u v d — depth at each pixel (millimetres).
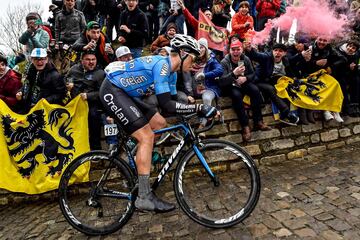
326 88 4461
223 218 2635
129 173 2738
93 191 2781
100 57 4605
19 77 4160
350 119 4703
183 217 2879
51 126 3850
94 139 3920
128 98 2582
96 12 6676
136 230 2754
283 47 4281
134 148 2740
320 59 4508
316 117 4488
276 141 4262
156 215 2982
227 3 6211
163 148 3844
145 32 5465
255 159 4184
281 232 2416
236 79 4051
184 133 2814
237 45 4051
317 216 2602
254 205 2547
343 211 2639
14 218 3430
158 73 2480
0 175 3691
